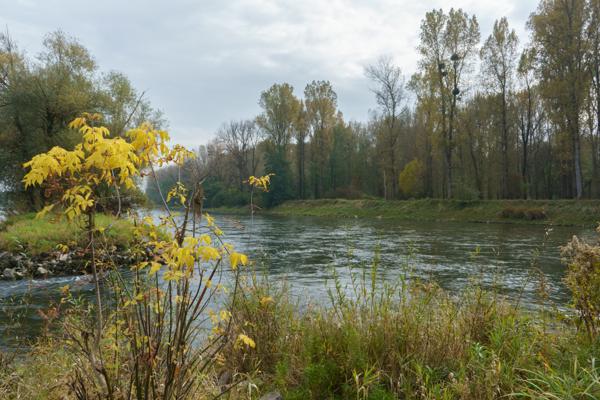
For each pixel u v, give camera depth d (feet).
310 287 29.96
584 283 13.05
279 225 108.47
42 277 41.83
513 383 10.05
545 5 101.91
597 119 104.88
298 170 208.03
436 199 124.98
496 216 104.22
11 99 81.87
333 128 200.64
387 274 34.65
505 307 14.65
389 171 156.56
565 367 11.26
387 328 11.84
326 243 66.28
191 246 6.81
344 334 11.96
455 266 41.29
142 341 7.23
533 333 13.14
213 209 208.33
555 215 93.91
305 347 12.13
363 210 144.87
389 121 152.87
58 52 90.63
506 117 130.82
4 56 88.28
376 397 9.50
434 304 14.17
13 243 47.19
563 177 129.39
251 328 12.93
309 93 196.75
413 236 73.67
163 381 7.76
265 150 201.87
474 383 9.84
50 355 12.04
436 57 118.11
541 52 100.99
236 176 193.36
